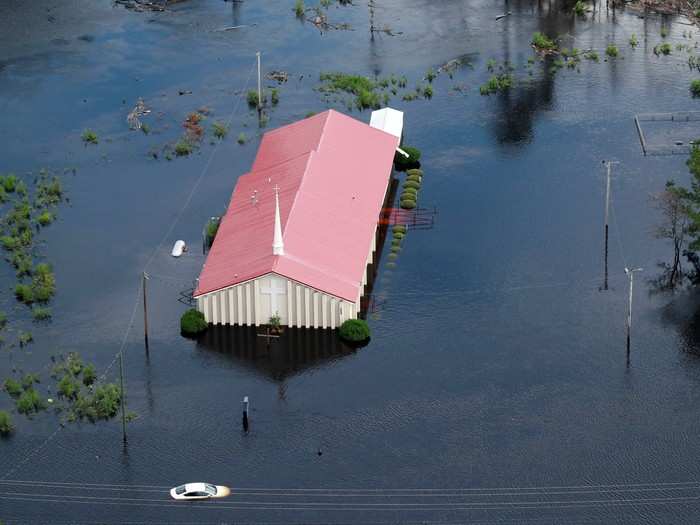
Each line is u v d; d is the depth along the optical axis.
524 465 153.88
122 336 178.88
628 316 178.12
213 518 145.50
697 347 176.38
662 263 196.75
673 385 168.62
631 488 150.12
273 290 177.00
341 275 180.62
